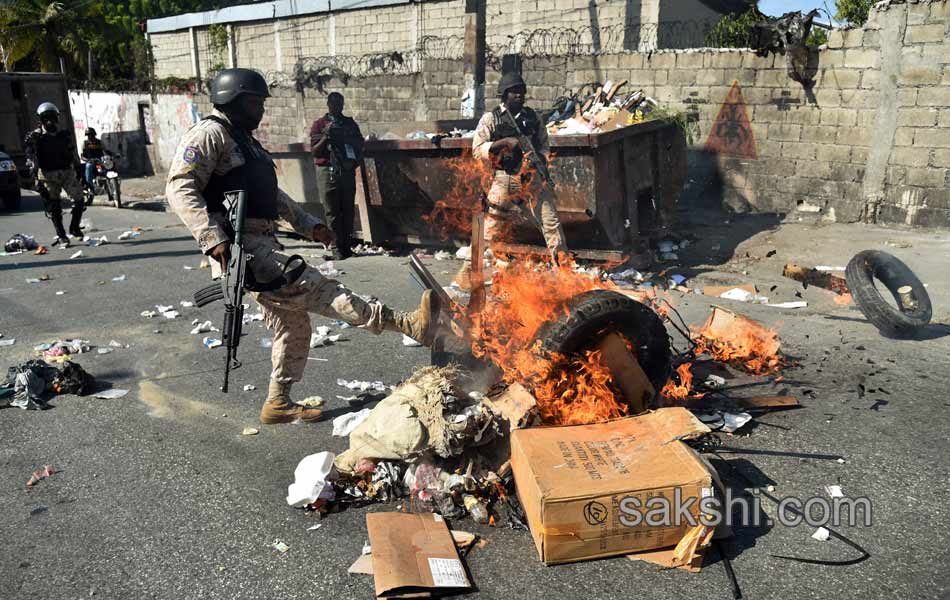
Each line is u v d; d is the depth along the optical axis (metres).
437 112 14.82
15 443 3.83
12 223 12.65
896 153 8.85
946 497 3.09
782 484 3.22
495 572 2.67
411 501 3.12
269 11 21.80
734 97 10.09
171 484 3.37
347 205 8.20
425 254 8.47
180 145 3.45
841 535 2.84
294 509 3.13
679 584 2.58
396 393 3.36
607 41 14.35
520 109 6.49
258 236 3.62
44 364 4.64
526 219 6.91
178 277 7.76
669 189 8.56
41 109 9.52
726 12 15.34
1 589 2.65
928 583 2.55
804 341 5.11
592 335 3.48
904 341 5.05
